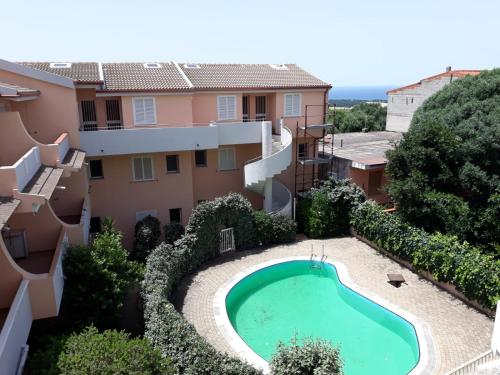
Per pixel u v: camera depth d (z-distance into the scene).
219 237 20.84
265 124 23.19
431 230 20.00
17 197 9.92
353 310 16.77
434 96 30.41
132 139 21.11
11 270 10.20
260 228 22.03
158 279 15.10
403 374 12.65
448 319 14.98
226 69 27.64
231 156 25.62
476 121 22.48
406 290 17.25
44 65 23.06
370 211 21.86
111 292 13.43
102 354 9.22
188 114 23.22
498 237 18.88
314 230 23.45
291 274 20.20
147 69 25.09
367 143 33.19
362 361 13.35
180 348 11.41
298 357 10.04
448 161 20.77
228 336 13.98
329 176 25.55
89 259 13.30
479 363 11.39
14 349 8.76
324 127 26.02
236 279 18.30
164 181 23.55
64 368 8.74
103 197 22.64
